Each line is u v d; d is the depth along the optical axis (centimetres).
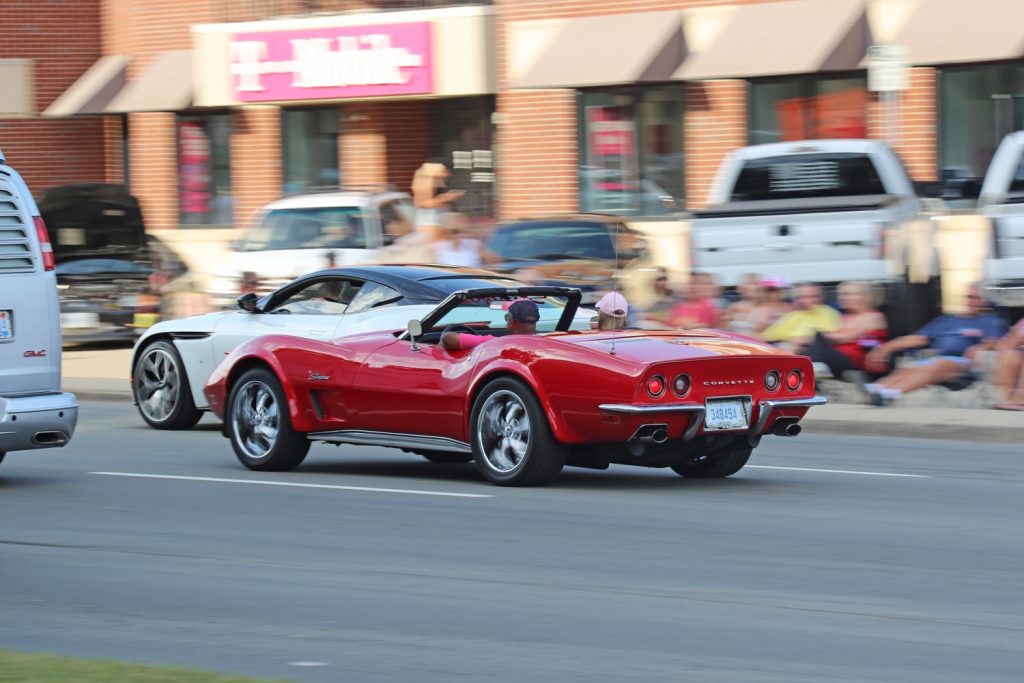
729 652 1809
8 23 9119
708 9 6906
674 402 2888
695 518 2714
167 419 4328
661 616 1989
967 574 2233
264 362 3444
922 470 3394
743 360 2973
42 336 3139
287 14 8275
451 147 7956
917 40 6106
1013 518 2716
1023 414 4219
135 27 8975
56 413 3123
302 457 3422
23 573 2320
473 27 7419
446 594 2134
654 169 7181
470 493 3019
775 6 6706
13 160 9356
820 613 1997
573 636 1892
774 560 2341
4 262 3091
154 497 3045
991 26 5975
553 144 7425
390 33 7588
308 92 7844
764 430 3042
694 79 6712
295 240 6066
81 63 9281
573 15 7244
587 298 5241
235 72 8044
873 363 4547
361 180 8106
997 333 4459
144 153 8988
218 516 2806
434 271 3825
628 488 3084
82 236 7094
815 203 4794
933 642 1848
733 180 5322
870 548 2433
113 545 2534
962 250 6128
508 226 5678
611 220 5631
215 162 8750
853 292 4619
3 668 1625
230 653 1825
